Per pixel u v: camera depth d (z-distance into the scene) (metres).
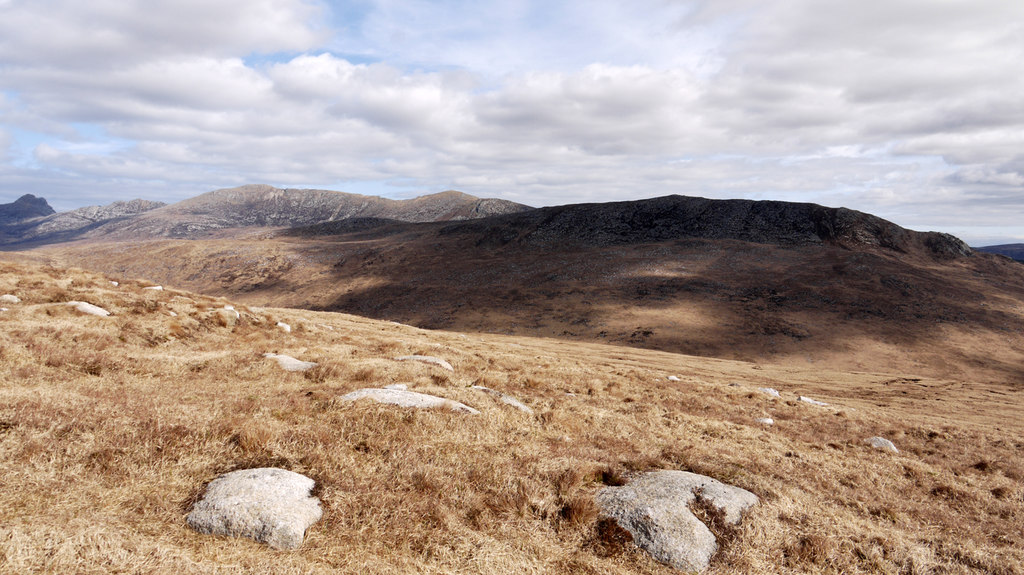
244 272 192.38
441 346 32.25
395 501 7.33
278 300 160.62
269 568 5.59
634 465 9.80
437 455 8.94
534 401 16.19
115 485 6.82
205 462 7.74
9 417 8.02
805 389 43.19
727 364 61.00
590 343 81.38
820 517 8.73
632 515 7.66
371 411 10.30
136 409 9.23
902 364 79.31
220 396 11.64
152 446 7.84
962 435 23.09
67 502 6.23
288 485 7.04
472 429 10.62
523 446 10.15
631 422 15.37
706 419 18.23
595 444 11.78
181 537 5.96
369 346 27.23
